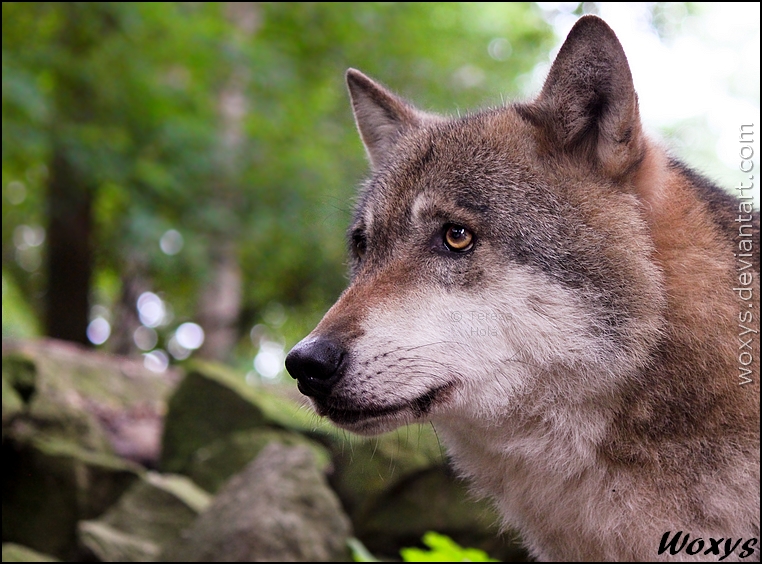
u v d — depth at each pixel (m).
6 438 5.73
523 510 3.60
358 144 13.45
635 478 3.25
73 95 10.88
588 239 3.27
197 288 15.73
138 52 10.78
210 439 6.66
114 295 20.03
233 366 15.40
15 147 9.90
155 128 11.16
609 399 3.24
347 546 4.72
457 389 3.28
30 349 8.11
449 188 3.46
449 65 15.96
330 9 13.00
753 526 3.19
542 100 3.53
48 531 5.51
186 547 4.71
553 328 3.22
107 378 8.34
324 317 3.39
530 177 3.41
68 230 13.13
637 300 3.22
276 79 12.06
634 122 3.26
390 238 3.55
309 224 12.66
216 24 11.64
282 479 4.78
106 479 5.72
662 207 3.41
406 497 5.43
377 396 3.23
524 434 3.38
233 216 12.28
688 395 3.20
